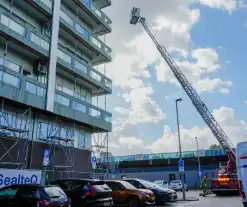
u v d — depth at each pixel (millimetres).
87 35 29000
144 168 54500
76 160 26594
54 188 9734
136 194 13766
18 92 19266
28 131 20203
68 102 24391
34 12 23484
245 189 8773
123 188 14289
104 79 31250
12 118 20328
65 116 23688
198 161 47031
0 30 18750
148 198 13781
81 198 11547
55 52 23609
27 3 22219
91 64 32188
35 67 23078
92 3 30625
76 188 11914
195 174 50531
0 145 19031
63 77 26906
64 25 25422
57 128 24656
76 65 26391
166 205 15984
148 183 16906
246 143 8984
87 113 26844
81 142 28031
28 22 23312
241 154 9023
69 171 25016
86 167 27906
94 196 11680
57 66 24484
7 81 18656
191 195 26562
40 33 24172
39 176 16594
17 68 21750
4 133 19297
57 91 23156
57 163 23859
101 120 29078
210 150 50531
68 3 27938
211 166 50156
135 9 40219
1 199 9703
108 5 34281
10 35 19484
